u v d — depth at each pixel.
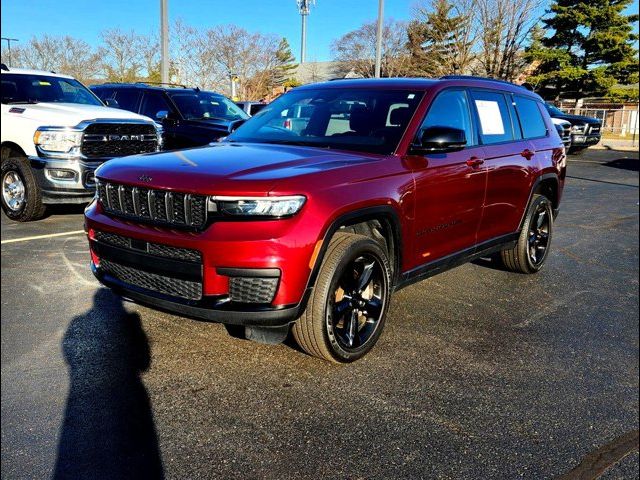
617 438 2.85
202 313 3.04
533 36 34.06
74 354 3.48
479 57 31.66
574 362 3.71
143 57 30.45
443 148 3.85
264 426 2.81
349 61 43.59
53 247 5.86
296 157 3.54
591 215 9.42
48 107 7.06
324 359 3.49
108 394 3.04
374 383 3.29
